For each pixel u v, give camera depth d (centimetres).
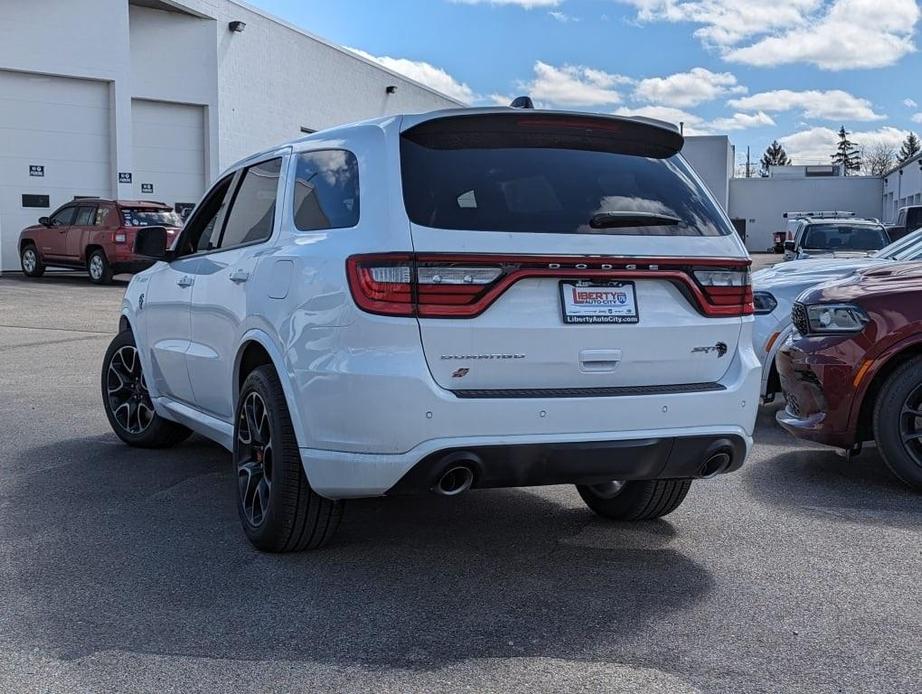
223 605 371
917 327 544
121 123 2495
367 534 463
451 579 402
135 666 318
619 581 402
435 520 488
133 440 638
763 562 428
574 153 410
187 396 553
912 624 359
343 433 372
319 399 380
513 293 372
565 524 485
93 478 561
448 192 378
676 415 392
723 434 401
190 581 396
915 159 5066
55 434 682
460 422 362
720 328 408
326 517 416
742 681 310
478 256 365
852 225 1627
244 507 444
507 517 496
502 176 389
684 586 397
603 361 385
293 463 407
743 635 347
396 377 358
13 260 2408
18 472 574
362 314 365
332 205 407
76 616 359
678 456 396
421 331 361
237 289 463
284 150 472
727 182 5216
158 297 582
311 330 387
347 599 378
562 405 372
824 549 447
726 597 385
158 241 567
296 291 402
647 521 491
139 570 408
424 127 390
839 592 392
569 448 373
